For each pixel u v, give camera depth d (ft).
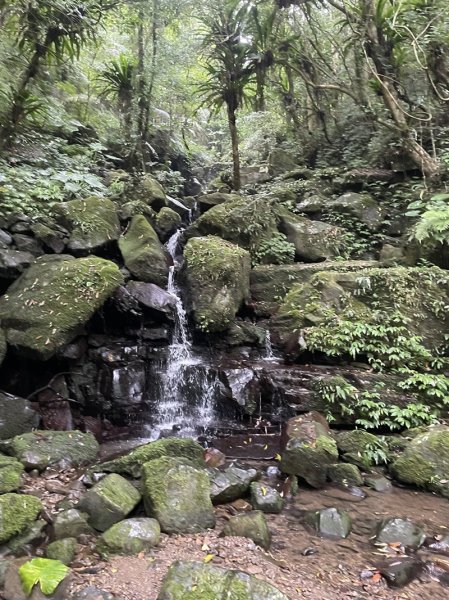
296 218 26.14
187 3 28.50
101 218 21.38
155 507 10.25
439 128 25.58
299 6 27.78
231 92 29.73
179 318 20.02
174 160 41.50
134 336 19.06
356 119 32.35
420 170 26.73
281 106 36.14
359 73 29.25
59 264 17.51
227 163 43.45
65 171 25.66
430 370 17.34
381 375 17.01
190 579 7.85
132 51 35.76
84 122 34.55
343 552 9.75
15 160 24.08
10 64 23.65
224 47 28.43
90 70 36.99
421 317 18.54
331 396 15.88
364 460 13.70
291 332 19.26
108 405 17.04
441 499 12.36
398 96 25.57
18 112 23.26
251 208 24.85
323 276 20.39
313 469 12.86
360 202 26.61
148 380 18.15
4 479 11.10
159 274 20.94
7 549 9.00
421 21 23.07
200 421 17.25
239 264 21.07
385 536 10.21
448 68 24.21
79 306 16.20
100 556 9.10
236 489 11.73
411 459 13.26
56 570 8.36
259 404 16.92
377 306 19.11
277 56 28.86
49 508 10.50
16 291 16.81
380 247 25.18
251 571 8.72
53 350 15.24
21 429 14.43
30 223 19.40
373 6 24.50
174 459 11.51
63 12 21.65
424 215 19.89
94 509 10.12
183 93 36.40
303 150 34.81
